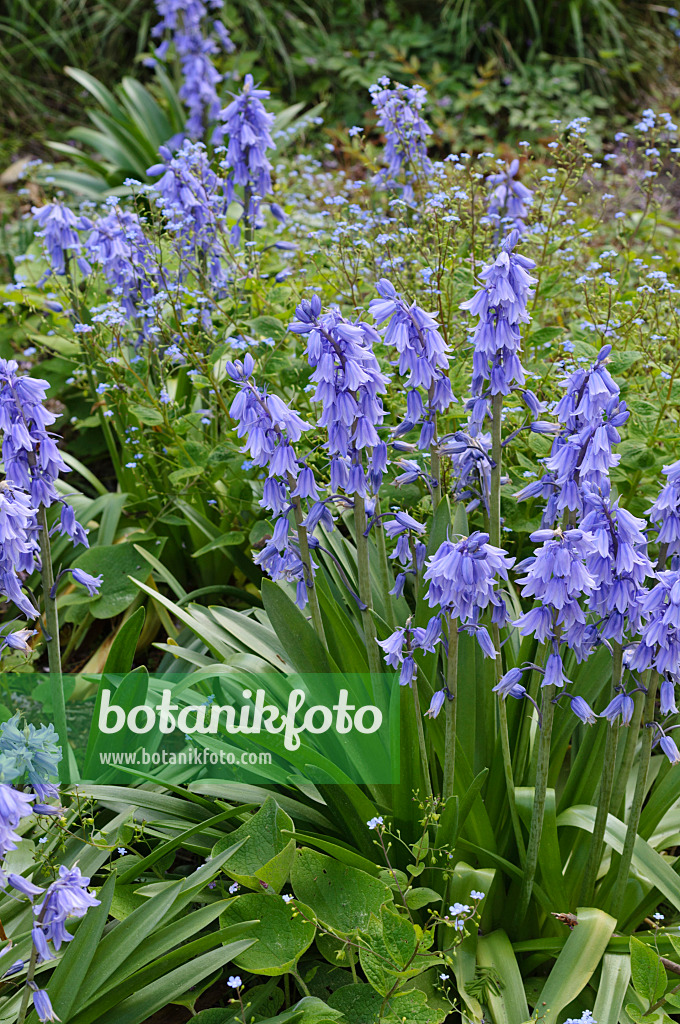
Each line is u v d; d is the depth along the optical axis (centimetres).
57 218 415
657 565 244
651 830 283
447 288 380
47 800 287
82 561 404
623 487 386
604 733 285
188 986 229
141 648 423
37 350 512
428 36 995
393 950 219
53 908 204
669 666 227
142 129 776
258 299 449
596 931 251
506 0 995
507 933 285
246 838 247
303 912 243
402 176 478
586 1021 222
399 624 317
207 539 420
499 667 272
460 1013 250
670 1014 257
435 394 257
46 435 259
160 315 411
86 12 1011
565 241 434
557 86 912
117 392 420
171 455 428
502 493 358
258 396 249
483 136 893
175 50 794
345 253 412
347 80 966
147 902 240
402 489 369
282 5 1010
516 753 296
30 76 1005
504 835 297
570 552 214
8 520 233
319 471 367
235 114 413
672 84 952
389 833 261
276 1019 230
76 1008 221
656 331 396
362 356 239
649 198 501
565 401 235
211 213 415
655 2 1083
